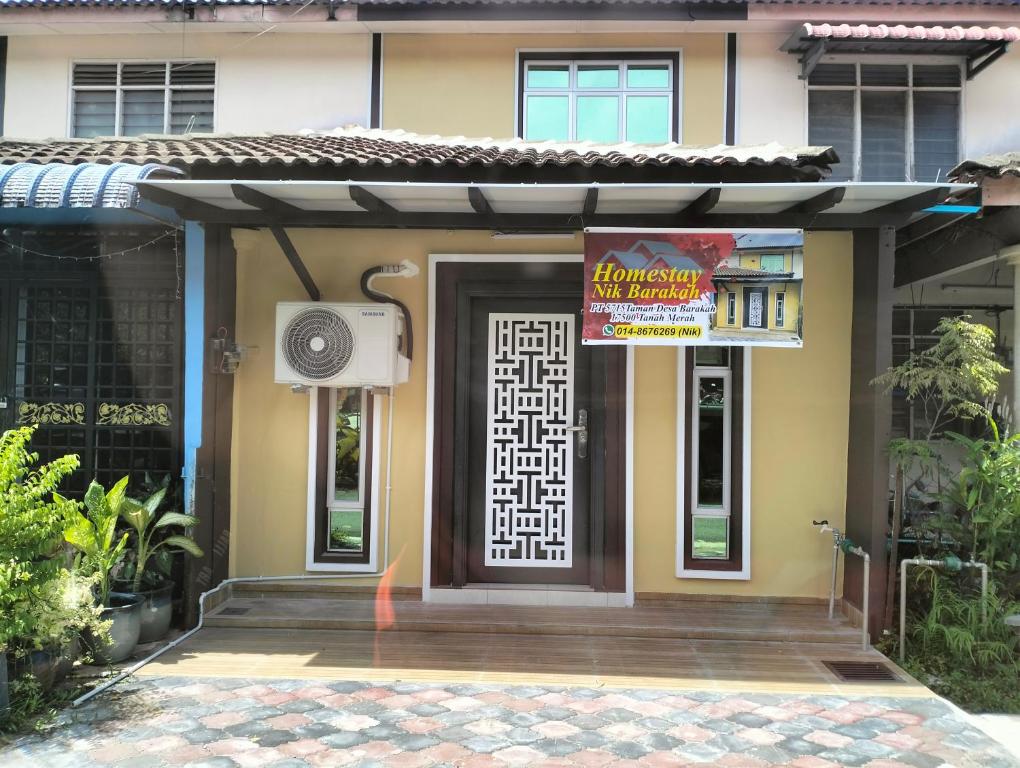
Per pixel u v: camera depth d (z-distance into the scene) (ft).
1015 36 20.97
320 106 23.39
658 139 22.75
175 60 23.86
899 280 23.89
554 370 20.16
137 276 19.12
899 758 12.30
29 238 19.22
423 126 23.04
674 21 21.68
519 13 21.84
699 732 13.11
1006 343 24.70
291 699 14.28
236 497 20.22
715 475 19.95
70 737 12.66
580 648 17.12
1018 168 16.90
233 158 16.11
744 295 17.47
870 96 22.77
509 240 19.92
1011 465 17.03
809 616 18.89
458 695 14.53
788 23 21.80
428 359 19.95
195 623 18.16
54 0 22.48
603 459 19.65
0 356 19.42
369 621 18.20
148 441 19.26
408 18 22.20
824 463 19.48
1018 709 14.60
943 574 17.54
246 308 20.35
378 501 20.04
